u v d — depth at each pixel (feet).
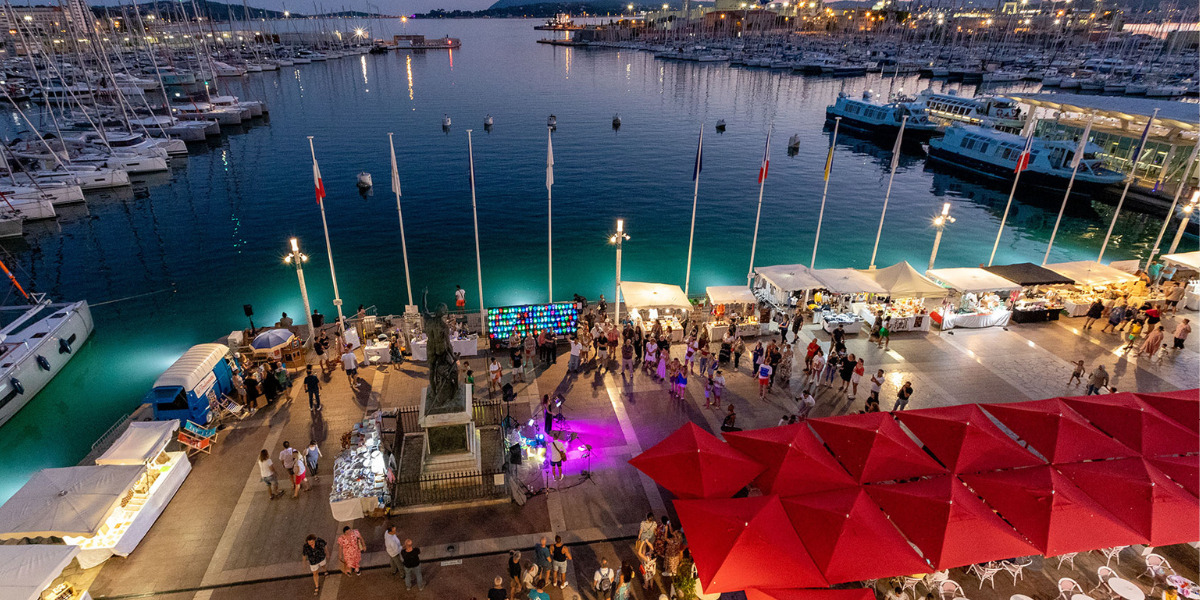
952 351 94.84
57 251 170.60
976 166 250.16
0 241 176.96
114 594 52.19
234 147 291.58
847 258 171.73
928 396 82.38
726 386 84.43
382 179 240.12
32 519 51.85
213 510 61.46
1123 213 208.13
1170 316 105.09
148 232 184.24
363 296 146.00
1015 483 53.16
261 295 145.89
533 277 158.20
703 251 175.83
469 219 197.26
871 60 594.65
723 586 44.78
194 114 323.78
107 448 70.44
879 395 82.53
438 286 151.94
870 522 48.78
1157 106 202.39
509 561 53.06
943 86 489.67
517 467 67.31
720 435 73.67
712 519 48.80
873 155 290.15
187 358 77.00
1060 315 106.32
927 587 52.85
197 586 53.01
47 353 105.81
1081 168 212.02
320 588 52.80
